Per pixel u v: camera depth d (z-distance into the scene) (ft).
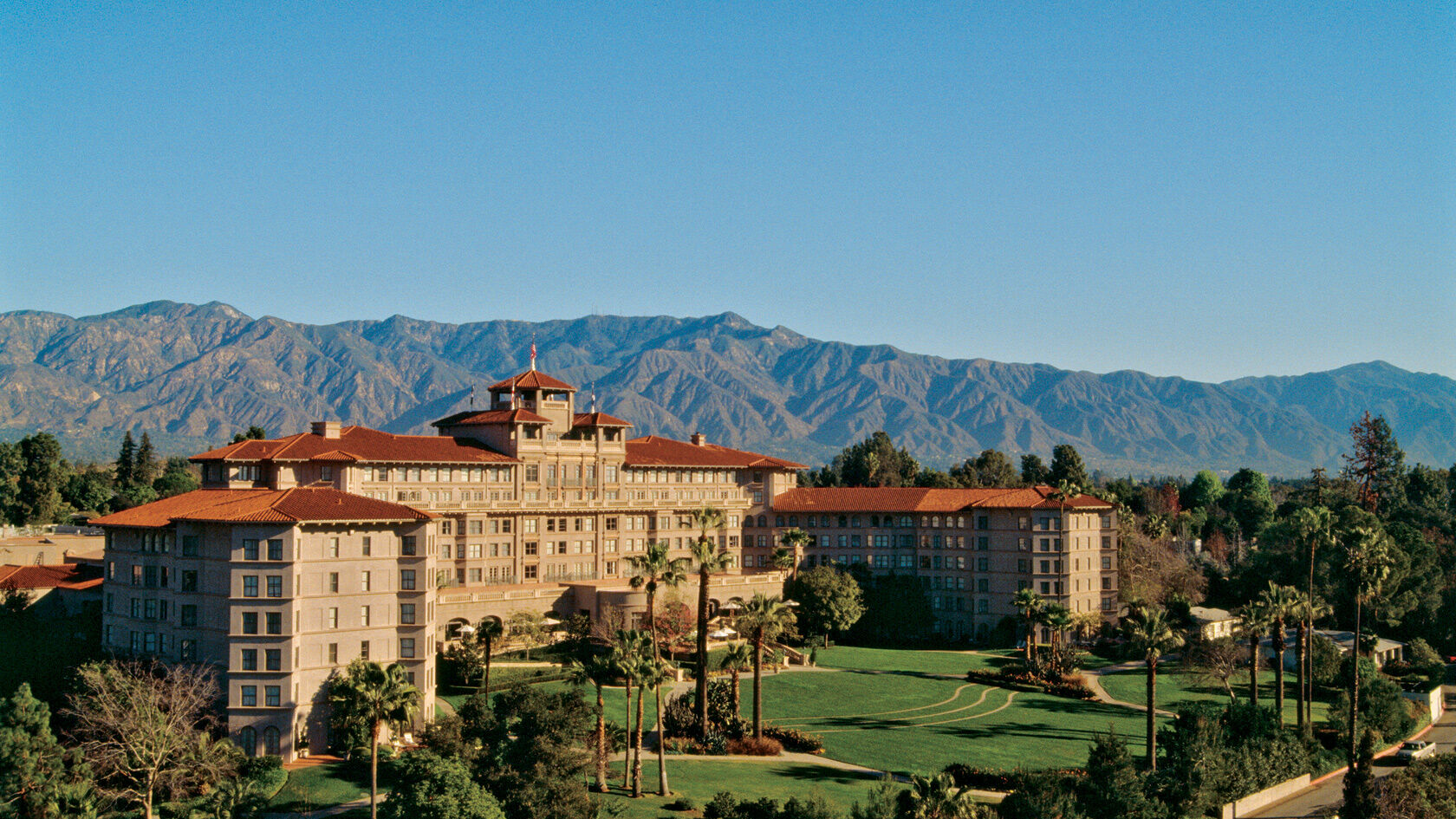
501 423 549.95
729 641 501.97
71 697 350.84
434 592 394.32
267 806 306.55
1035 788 286.25
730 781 334.24
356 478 489.67
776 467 643.86
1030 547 592.60
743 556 639.35
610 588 498.28
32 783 292.81
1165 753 378.32
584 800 283.38
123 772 313.73
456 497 523.70
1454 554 643.86
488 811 267.80
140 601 392.88
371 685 296.51
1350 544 414.41
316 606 361.92
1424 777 322.55
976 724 424.87
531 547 543.39
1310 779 369.50
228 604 357.61
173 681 347.15
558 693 339.57
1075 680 488.85
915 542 626.64
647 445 629.51
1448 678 544.62
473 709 339.16
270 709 350.23
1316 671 487.20
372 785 291.79
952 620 614.75
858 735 401.29
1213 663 472.03
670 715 393.50
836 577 577.02
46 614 462.19
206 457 474.90
